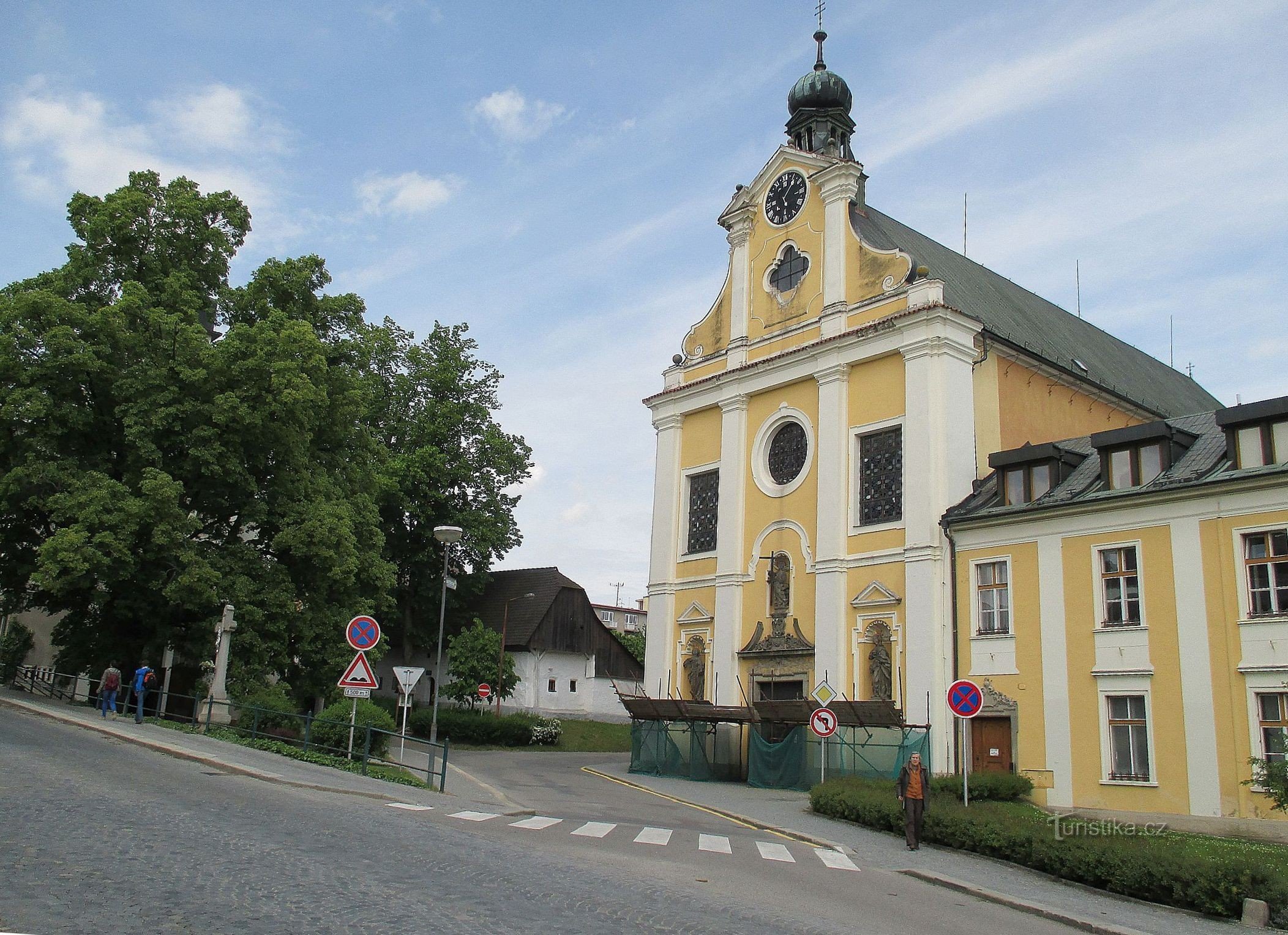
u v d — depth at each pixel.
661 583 39.41
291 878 10.02
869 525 32.72
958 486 31.34
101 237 33.31
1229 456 24.78
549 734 46.91
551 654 54.84
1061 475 28.66
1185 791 23.59
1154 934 12.20
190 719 30.25
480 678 48.41
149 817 12.98
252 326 34.09
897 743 28.94
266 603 31.23
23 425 30.16
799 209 37.81
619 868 12.82
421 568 50.84
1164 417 41.44
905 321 32.59
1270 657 22.83
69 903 8.41
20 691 36.09
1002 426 33.62
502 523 50.88
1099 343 47.06
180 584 29.30
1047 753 26.36
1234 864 14.14
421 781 22.83
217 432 30.67
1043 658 27.02
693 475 39.94
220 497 32.53
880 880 14.76
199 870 10.07
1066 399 36.81
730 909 10.85
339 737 25.36
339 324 37.50
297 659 33.56
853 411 34.16
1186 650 24.22
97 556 27.81
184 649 32.75
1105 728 25.34
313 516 32.31
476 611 56.28
